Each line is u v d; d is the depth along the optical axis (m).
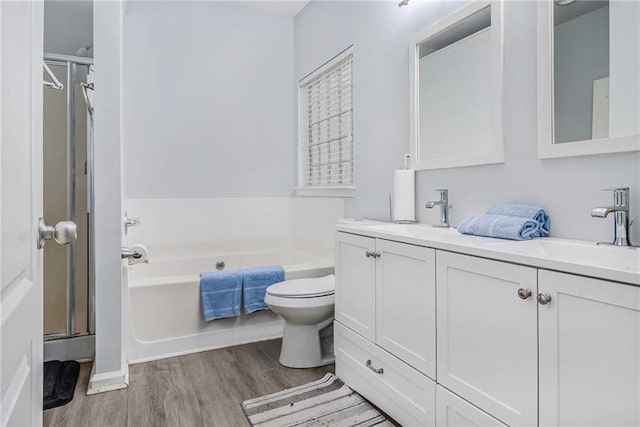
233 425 1.72
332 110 3.29
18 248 0.71
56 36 2.96
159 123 3.39
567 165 1.47
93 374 2.09
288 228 3.91
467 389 1.30
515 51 1.66
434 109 2.10
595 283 0.94
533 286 1.08
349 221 2.56
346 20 2.98
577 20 1.43
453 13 1.96
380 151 2.59
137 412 1.82
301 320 2.27
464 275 1.31
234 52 3.67
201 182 3.56
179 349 2.55
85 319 2.49
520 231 1.44
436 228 1.96
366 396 1.87
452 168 2.00
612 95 1.32
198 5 3.53
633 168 1.28
